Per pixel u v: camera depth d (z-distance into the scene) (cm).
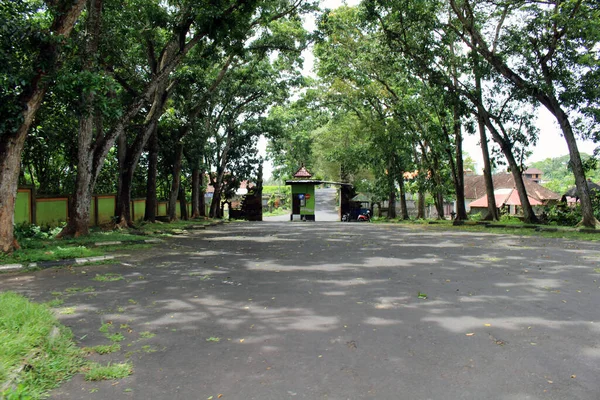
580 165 1920
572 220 2202
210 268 968
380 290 731
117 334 501
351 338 487
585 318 556
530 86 1930
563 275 853
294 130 4612
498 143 2280
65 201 1870
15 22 1009
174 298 678
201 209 3603
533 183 4550
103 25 1462
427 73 2212
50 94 1378
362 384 369
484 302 644
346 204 4091
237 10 1605
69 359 420
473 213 4288
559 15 1720
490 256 1136
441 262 1039
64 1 1099
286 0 2047
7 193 1062
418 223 2983
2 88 998
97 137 1636
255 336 496
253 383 373
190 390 361
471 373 389
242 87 3116
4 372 344
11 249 1063
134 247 1341
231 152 3728
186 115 2509
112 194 2270
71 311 598
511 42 1959
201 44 1845
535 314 577
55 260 1003
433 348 453
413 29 2153
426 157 3031
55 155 2214
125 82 1850
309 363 416
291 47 2341
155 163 2300
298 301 658
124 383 375
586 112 1883
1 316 464
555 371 392
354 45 2756
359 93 2977
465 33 2312
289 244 1498
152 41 1930
